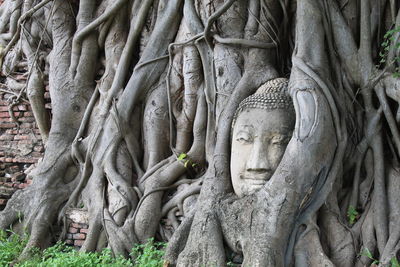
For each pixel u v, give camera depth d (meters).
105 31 9.35
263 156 6.95
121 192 8.27
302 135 6.69
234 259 6.85
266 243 6.39
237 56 7.98
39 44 9.88
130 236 7.93
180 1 8.62
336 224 6.89
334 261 6.76
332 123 6.89
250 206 6.78
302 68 6.98
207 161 8.20
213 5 8.21
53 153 9.13
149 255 7.39
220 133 7.48
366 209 7.06
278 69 8.12
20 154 10.16
